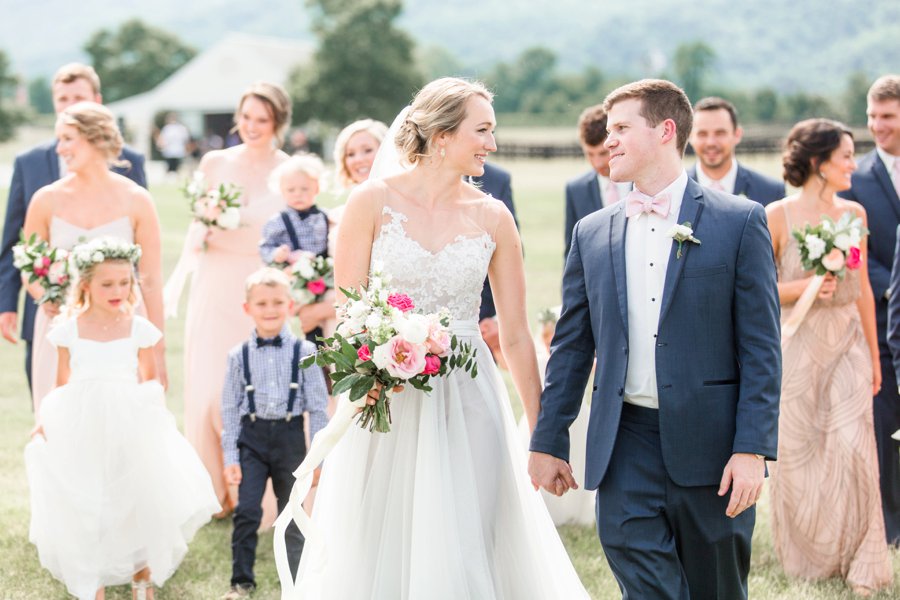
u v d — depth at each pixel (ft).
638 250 13.85
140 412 18.51
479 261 14.85
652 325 13.67
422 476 14.12
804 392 19.74
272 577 19.67
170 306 25.25
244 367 19.70
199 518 18.83
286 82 266.77
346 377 13.65
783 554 19.98
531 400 15.46
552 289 51.06
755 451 12.98
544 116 335.26
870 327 20.72
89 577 17.80
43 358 22.18
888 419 21.90
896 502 21.84
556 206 99.09
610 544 13.75
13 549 20.95
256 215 24.30
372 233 14.84
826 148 20.02
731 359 13.55
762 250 13.48
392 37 265.34
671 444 13.44
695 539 13.69
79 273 18.70
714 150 22.48
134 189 21.80
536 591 14.84
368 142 22.52
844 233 19.27
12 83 330.13
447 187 15.01
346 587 14.32
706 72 405.59
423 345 13.55
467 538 14.11
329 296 22.47
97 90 25.21
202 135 278.67
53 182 23.82
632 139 13.83
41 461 18.30
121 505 18.08
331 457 14.84
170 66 404.77
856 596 18.76
